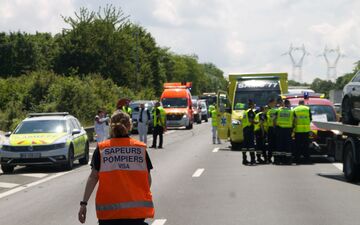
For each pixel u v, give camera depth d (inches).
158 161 939.3
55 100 1831.9
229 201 539.5
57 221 464.8
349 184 649.0
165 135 1774.1
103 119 1118.4
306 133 871.1
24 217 485.1
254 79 1199.6
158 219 455.2
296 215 466.9
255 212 482.3
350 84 697.6
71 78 1895.9
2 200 582.2
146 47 4694.9
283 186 635.5
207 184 657.6
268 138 897.5
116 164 254.2
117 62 3117.6
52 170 861.8
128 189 251.4
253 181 679.1
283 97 1034.1
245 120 876.0
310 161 928.3
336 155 715.4
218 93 1257.4
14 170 872.3
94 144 1400.1
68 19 3105.3
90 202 559.2
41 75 1920.5
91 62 3065.9
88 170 852.6
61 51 3073.3
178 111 2139.5
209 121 3152.1
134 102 1940.2
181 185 651.5
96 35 3078.2
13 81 1962.4
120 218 248.8
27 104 1875.0
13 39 4909.0
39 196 604.1
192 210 494.9
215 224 435.2
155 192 599.5
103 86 2287.2
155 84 4724.4
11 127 1620.3
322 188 617.9
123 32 3169.3
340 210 487.2
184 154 1072.8
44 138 839.7
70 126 903.1
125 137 260.2
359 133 606.2
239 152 1115.3
